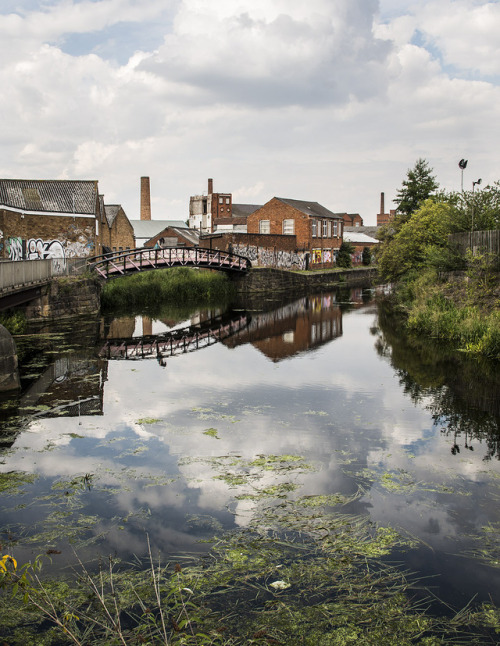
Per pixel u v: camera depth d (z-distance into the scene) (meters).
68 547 5.68
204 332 21.70
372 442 8.76
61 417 10.10
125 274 30.30
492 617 4.59
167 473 7.55
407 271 31.44
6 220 26.59
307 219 50.75
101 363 15.16
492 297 18.72
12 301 17.08
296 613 4.62
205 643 4.18
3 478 7.37
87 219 34.16
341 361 15.54
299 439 8.92
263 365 15.12
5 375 11.74
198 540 5.80
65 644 4.30
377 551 5.56
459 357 15.44
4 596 4.91
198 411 10.53
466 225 23.77
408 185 43.38
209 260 35.78
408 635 4.38
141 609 4.69
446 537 5.84
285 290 43.53
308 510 6.46
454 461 7.95
